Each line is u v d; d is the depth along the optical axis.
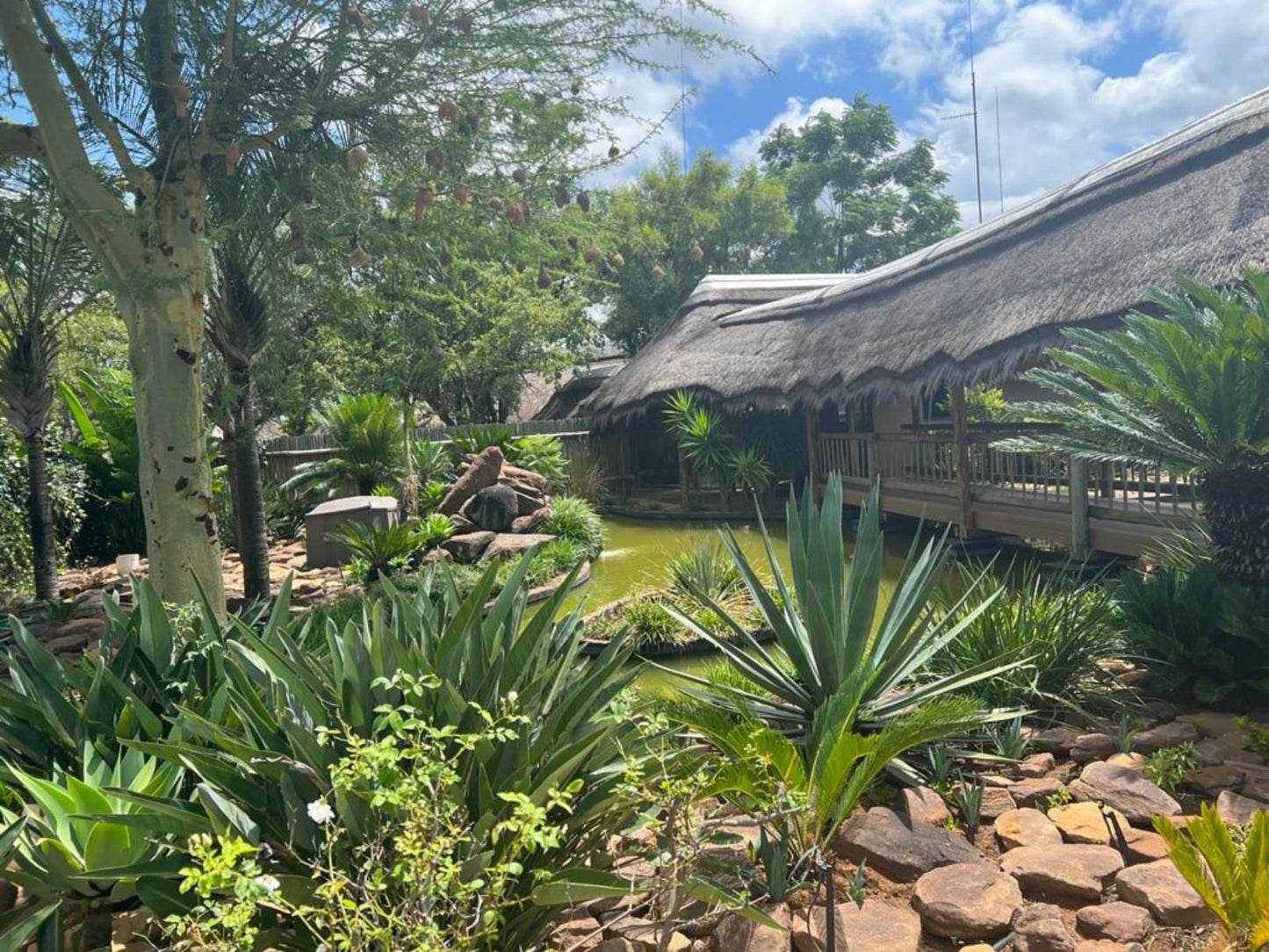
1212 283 6.31
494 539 10.79
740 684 4.20
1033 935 2.42
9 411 8.23
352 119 5.62
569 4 5.18
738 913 2.57
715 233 28.05
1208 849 2.27
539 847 2.37
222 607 5.82
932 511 10.23
